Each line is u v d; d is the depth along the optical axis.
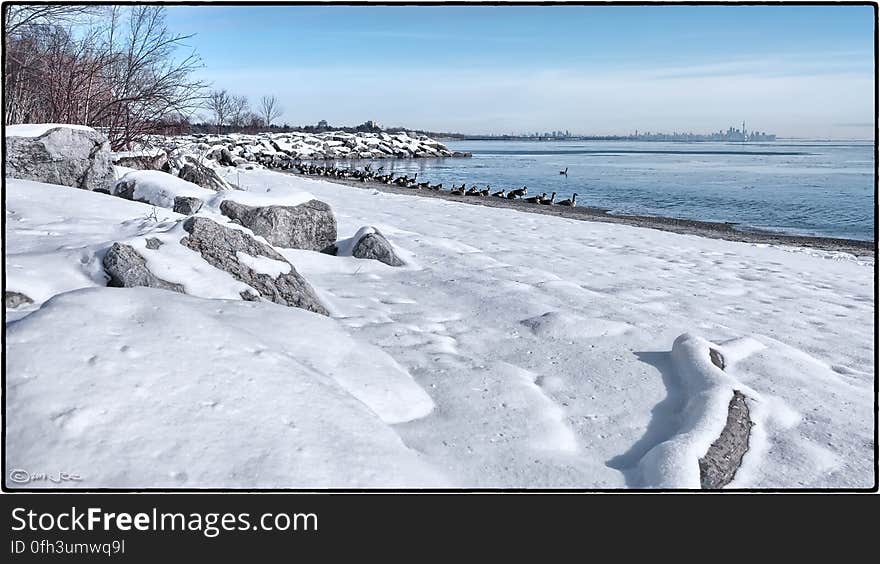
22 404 2.90
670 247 12.05
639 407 4.24
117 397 3.02
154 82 13.55
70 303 3.65
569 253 10.68
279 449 2.97
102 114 13.08
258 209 8.04
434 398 4.17
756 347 5.41
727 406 4.02
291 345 4.14
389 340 5.23
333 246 8.55
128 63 13.48
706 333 5.89
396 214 15.19
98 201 7.53
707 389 4.23
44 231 6.12
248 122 70.12
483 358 5.00
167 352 3.38
